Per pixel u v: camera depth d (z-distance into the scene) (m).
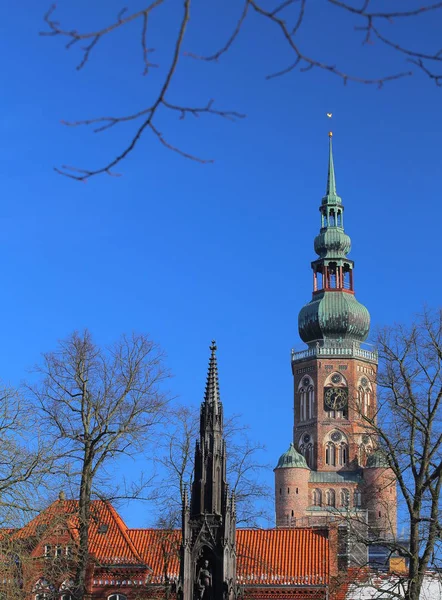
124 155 9.63
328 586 75.06
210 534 45.56
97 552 78.75
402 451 47.81
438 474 46.66
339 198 192.62
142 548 81.88
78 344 56.31
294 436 180.50
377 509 83.25
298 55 9.45
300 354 184.12
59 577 53.31
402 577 50.50
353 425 175.25
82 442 54.22
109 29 9.11
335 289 186.25
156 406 56.22
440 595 59.62
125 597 76.69
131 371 56.44
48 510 49.72
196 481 46.66
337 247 188.38
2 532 46.47
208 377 49.09
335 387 179.00
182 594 44.88
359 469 173.38
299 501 169.75
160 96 9.50
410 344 49.25
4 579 45.50
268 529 85.00
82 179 9.63
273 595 79.31
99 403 55.06
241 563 81.56
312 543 83.19
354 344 182.12
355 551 85.31
